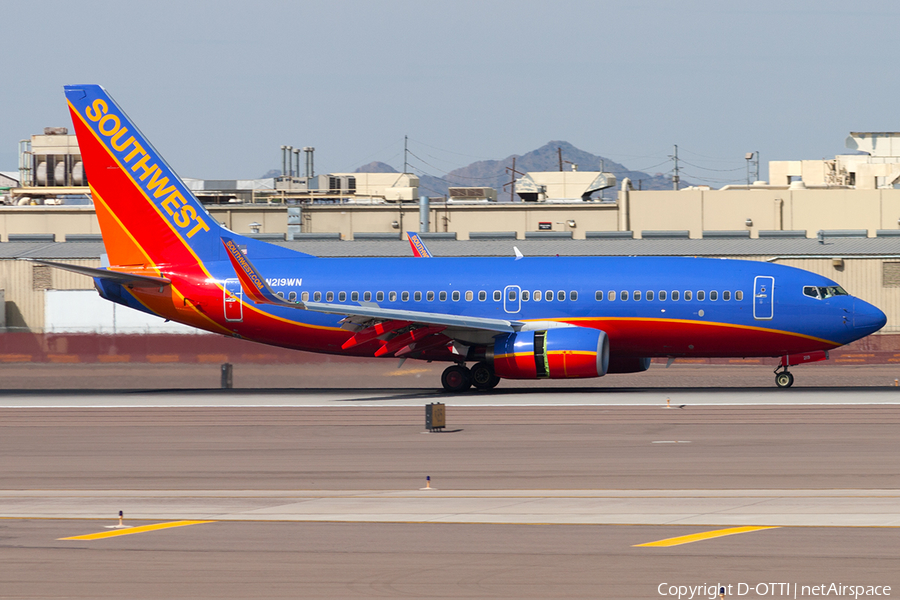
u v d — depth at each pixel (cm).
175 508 8025
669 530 6944
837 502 7800
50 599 5569
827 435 11306
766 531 6869
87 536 7044
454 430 12338
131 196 17738
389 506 7956
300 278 17675
